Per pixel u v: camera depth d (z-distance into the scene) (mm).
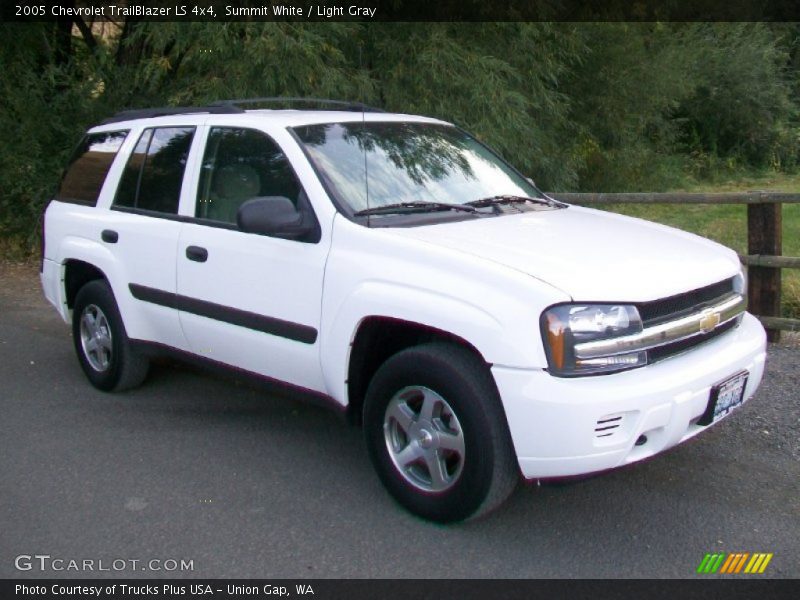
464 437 3588
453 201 4516
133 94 11031
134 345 5344
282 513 4020
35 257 10836
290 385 4398
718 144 21422
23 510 4070
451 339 3768
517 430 3391
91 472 4488
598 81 15094
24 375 6176
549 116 13328
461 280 3584
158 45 9836
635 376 3430
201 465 4566
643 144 17094
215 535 3826
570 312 3359
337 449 4777
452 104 10984
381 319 3832
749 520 3906
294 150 4383
